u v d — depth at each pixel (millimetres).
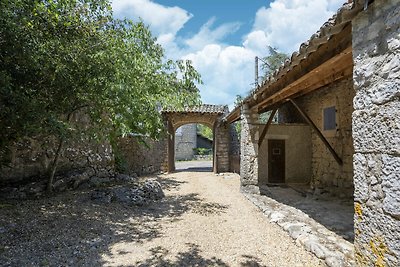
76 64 4250
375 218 1801
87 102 5160
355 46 2041
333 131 7184
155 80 6301
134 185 6367
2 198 4574
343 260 2688
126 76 5242
